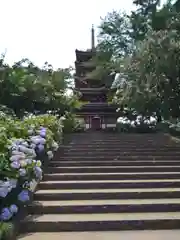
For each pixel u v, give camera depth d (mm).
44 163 10047
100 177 9695
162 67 17938
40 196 8086
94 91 31094
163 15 19812
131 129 22547
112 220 6656
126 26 34125
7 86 19547
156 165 11312
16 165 6266
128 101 21594
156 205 7438
